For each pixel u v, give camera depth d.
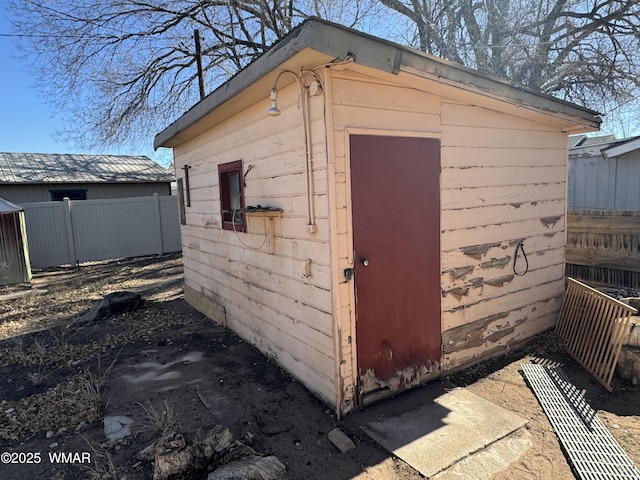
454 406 3.17
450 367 3.75
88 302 7.31
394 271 3.27
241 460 2.38
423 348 3.52
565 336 4.38
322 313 3.11
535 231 4.43
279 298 3.81
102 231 12.03
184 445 2.33
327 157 2.84
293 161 3.29
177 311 6.34
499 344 4.16
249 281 4.48
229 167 4.57
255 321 4.44
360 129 2.98
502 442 2.71
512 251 4.21
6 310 6.91
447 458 2.54
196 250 6.18
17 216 9.05
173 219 13.37
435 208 3.51
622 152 7.24
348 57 2.48
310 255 3.19
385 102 3.11
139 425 3.01
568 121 4.30
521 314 4.36
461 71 3.18
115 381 3.81
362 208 3.04
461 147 3.67
